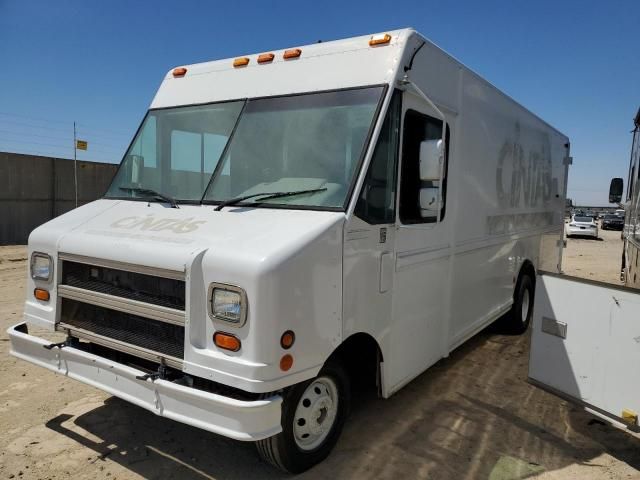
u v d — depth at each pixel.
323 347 3.12
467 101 4.87
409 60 3.74
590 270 15.42
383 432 4.09
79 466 3.53
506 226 6.15
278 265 2.78
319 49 3.91
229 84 4.23
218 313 2.88
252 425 2.77
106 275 3.42
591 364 3.88
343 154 3.46
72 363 3.49
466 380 5.29
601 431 4.25
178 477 3.42
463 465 3.66
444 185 4.52
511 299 6.61
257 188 3.65
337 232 3.16
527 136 6.72
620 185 9.19
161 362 3.11
